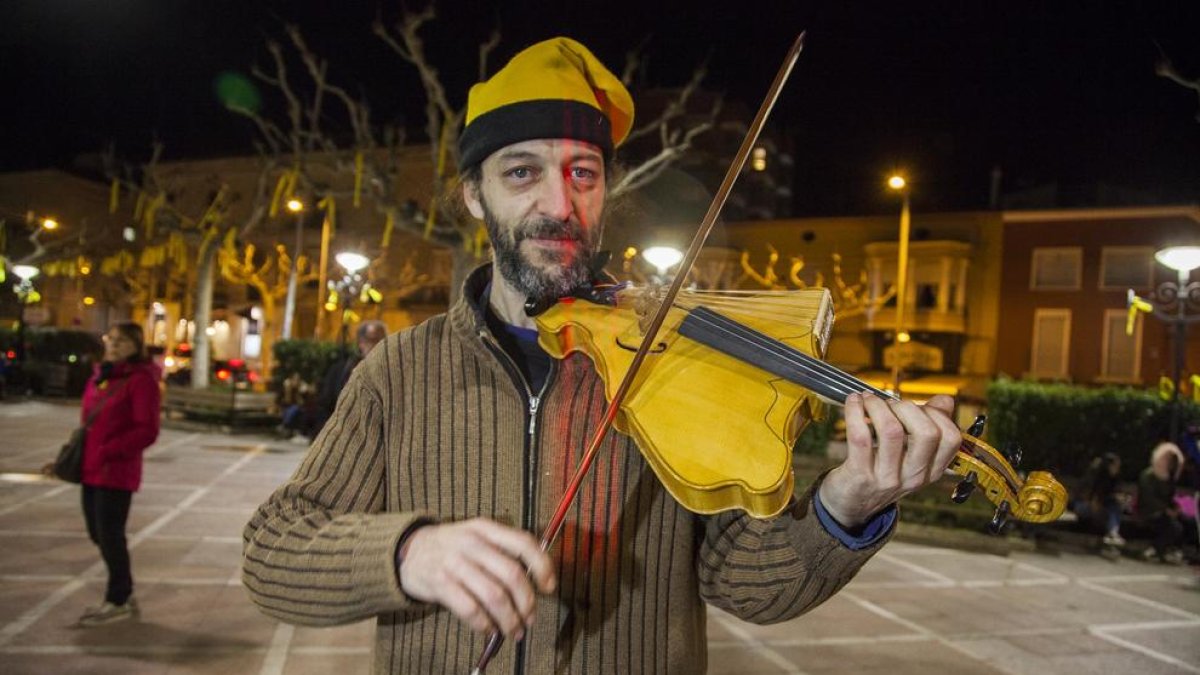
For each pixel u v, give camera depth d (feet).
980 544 28.76
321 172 95.61
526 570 3.20
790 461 3.55
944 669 16.22
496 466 4.32
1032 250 88.84
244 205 107.04
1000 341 89.86
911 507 31.37
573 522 4.22
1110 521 30.68
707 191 75.00
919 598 21.53
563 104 4.55
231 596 17.48
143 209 79.71
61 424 49.52
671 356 4.18
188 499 28.02
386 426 4.53
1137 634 19.47
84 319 111.86
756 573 4.12
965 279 91.15
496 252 4.70
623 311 4.64
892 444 3.20
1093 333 85.15
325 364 58.08
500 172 4.62
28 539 21.16
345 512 4.36
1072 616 20.75
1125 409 41.29
